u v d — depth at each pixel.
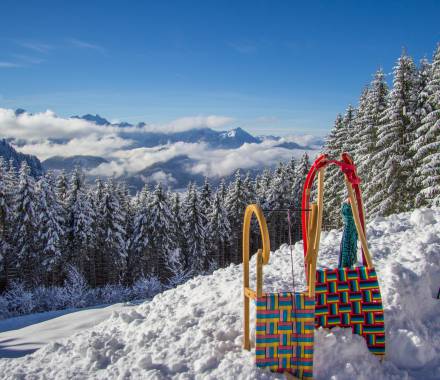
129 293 31.02
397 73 23.77
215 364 3.57
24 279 33.09
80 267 35.47
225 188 50.59
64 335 7.26
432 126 21.39
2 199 32.50
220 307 4.83
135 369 3.67
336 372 3.42
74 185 36.44
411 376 3.58
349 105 34.28
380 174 23.42
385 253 5.83
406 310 4.08
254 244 47.81
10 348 6.57
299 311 3.36
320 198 3.50
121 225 42.31
